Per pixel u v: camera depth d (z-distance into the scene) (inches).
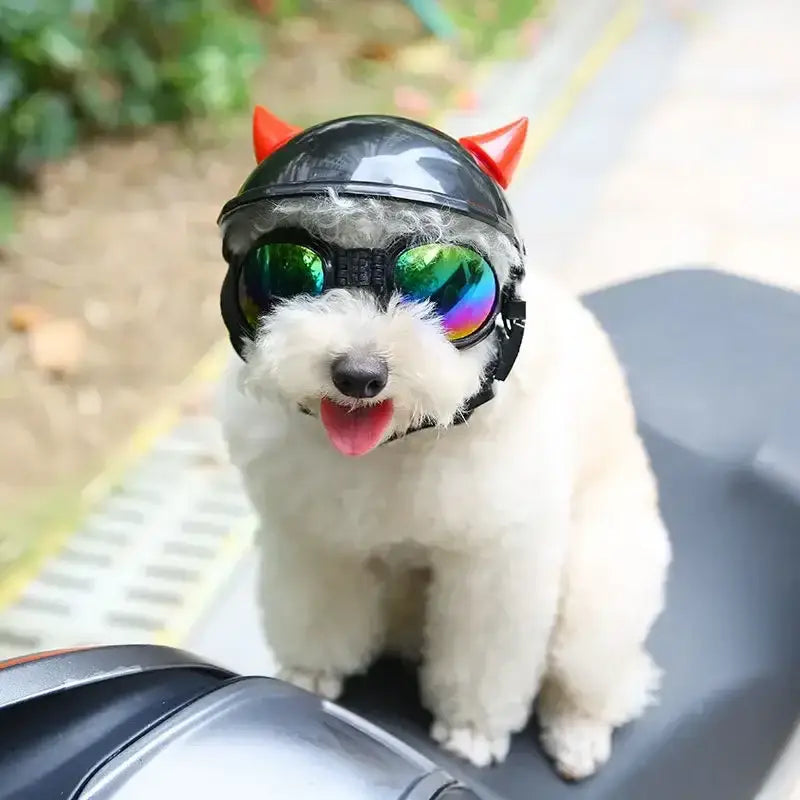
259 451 36.4
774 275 80.7
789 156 98.7
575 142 102.1
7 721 30.2
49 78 91.6
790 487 43.3
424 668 41.1
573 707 40.8
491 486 35.8
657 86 115.2
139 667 31.8
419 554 38.5
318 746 30.2
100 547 55.7
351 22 133.2
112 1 92.4
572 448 38.0
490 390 34.1
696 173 96.0
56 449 63.9
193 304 77.8
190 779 28.8
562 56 123.7
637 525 41.3
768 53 122.8
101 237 85.2
